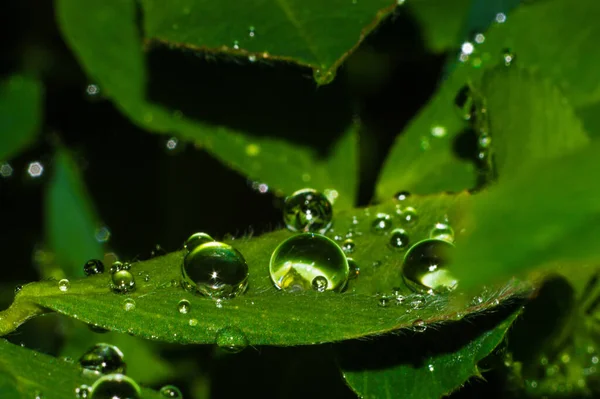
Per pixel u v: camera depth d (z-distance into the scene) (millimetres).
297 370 139
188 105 145
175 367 140
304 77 144
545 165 96
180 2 131
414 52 149
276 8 128
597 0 139
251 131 144
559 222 92
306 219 130
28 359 122
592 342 131
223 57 131
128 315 122
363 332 120
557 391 133
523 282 121
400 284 126
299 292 122
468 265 89
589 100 138
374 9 127
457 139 138
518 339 130
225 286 122
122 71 146
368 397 123
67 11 148
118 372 130
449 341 124
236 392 139
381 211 130
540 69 139
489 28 140
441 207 129
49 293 122
